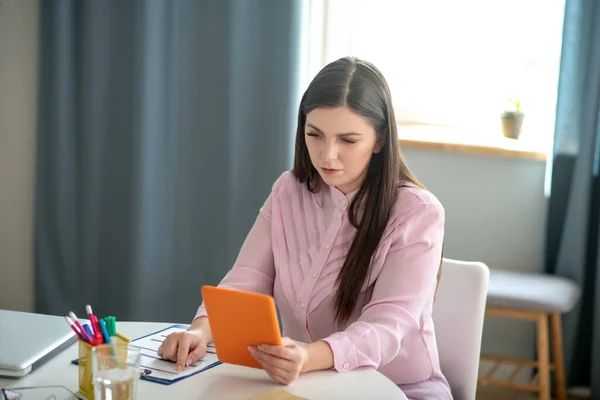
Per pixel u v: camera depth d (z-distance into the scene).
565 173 2.80
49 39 3.01
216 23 2.89
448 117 3.22
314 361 1.38
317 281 1.64
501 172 2.95
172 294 3.05
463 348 1.76
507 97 3.14
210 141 2.96
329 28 2.96
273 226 1.74
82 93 3.03
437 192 3.02
